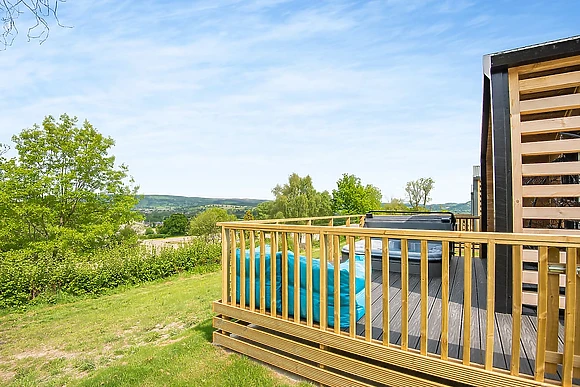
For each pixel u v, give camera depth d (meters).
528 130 3.32
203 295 7.92
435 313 3.27
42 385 3.79
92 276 9.19
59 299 8.34
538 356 2.05
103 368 4.06
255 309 3.60
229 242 3.96
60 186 14.74
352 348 2.75
